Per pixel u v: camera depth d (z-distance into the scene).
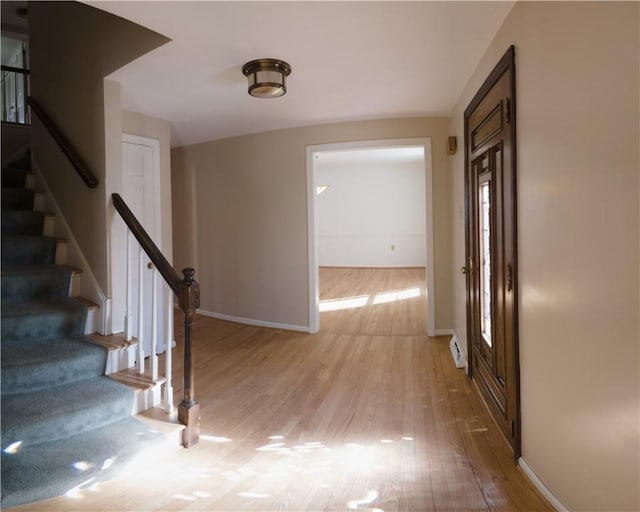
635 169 1.18
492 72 2.37
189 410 2.28
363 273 9.37
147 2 2.01
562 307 1.60
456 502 1.79
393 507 1.76
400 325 4.92
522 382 2.03
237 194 5.02
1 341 2.48
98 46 2.88
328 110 3.92
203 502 1.81
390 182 10.01
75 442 2.08
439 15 2.15
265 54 2.62
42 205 3.47
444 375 3.33
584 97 1.42
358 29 2.32
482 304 2.85
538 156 1.78
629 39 1.19
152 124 4.03
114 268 2.86
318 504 1.79
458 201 3.79
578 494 1.52
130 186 3.84
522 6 1.93
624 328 1.25
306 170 4.54
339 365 3.61
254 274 4.97
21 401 2.16
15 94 5.43
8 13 5.03
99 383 2.42
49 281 2.89
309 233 4.60
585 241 1.44
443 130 4.22
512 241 2.07
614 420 1.31
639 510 1.21
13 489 1.71
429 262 4.36
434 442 2.30
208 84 3.14
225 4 2.04
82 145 3.05
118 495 1.85
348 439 2.35
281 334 4.61
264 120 4.24
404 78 3.09
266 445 2.29
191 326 2.32
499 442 2.29
